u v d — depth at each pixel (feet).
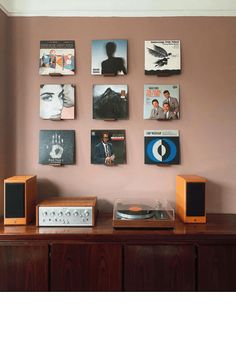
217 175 6.34
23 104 6.27
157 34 6.18
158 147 6.30
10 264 4.92
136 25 6.18
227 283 4.96
